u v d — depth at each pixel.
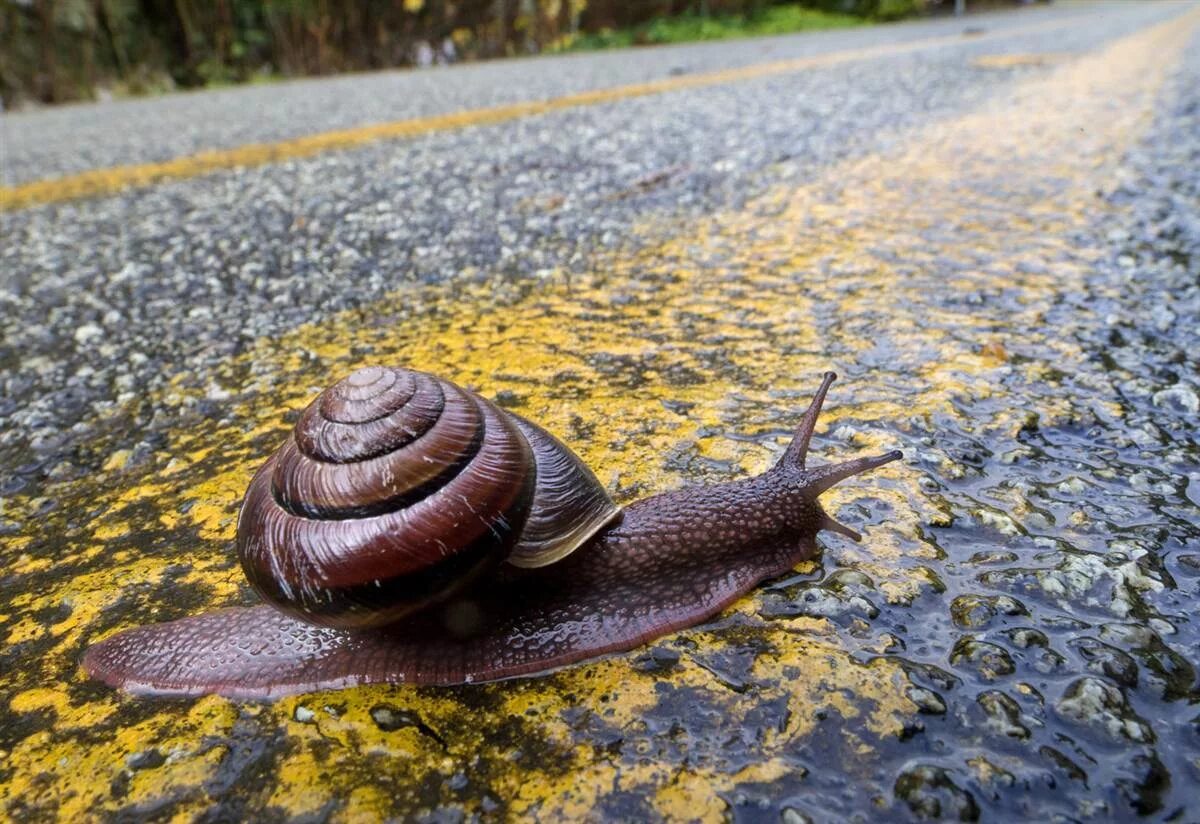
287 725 0.07
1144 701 0.07
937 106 0.34
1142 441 0.10
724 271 0.17
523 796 0.06
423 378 0.08
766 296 0.15
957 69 0.46
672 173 0.25
